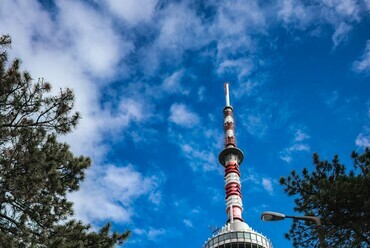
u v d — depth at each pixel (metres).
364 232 24.11
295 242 25.17
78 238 23.83
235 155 157.25
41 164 22.91
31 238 21.80
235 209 142.50
